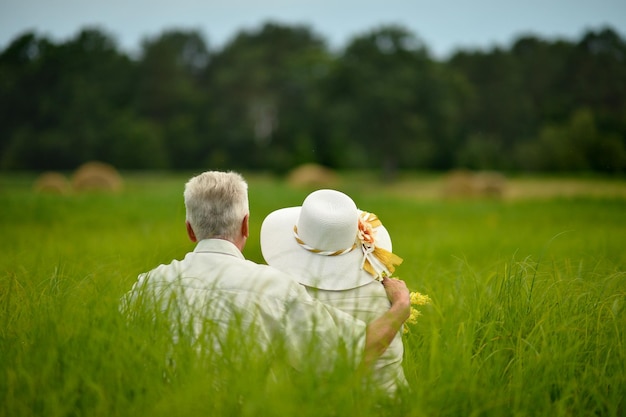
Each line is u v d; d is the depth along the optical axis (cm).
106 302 360
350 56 8531
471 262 841
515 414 311
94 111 9275
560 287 449
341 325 335
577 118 7000
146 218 1606
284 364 305
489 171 9062
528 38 10856
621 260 664
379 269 363
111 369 302
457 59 10462
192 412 284
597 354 364
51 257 658
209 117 9862
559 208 2164
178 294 341
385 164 8338
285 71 10369
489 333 394
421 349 405
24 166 9012
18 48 10088
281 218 387
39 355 313
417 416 286
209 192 358
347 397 288
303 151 8362
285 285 341
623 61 9406
